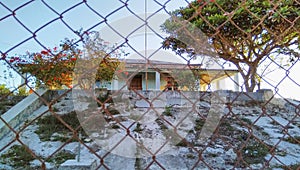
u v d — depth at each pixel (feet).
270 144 10.22
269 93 14.55
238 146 9.77
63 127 10.85
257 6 10.77
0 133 10.09
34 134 10.41
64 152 8.96
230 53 3.58
